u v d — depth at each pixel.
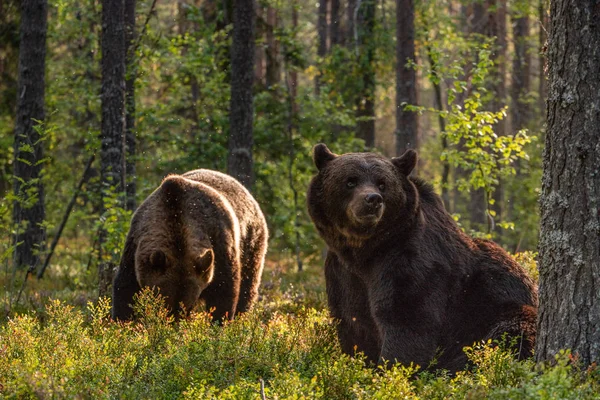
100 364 7.97
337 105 27.08
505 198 33.47
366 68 29.39
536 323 8.14
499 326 8.62
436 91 27.78
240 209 12.31
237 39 20.03
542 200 7.68
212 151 24.89
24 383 7.03
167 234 10.68
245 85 20.09
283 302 14.43
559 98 7.39
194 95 28.97
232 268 11.19
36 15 20.44
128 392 7.24
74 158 28.41
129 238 11.12
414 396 6.93
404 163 8.88
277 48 32.22
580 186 7.28
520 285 9.02
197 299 10.55
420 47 30.62
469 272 8.95
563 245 7.39
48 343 8.68
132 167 20.27
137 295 10.59
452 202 45.75
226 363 8.15
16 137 20.50
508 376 7.04
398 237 8.49
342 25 38.16
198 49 24.80
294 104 30.12
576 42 7.26
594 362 7.01
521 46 34.41
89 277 18.77
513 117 34.16
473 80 16.91
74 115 28.08
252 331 9.03
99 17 24.83
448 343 8.73
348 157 8.73
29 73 20.48
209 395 6.81
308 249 29.69
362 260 8.61
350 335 9.10
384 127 49.53
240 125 20.14
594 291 7.25
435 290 8.52
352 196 8.37
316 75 34.03
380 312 8.45
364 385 7.39
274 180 27.64
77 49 28.91
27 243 20.62
